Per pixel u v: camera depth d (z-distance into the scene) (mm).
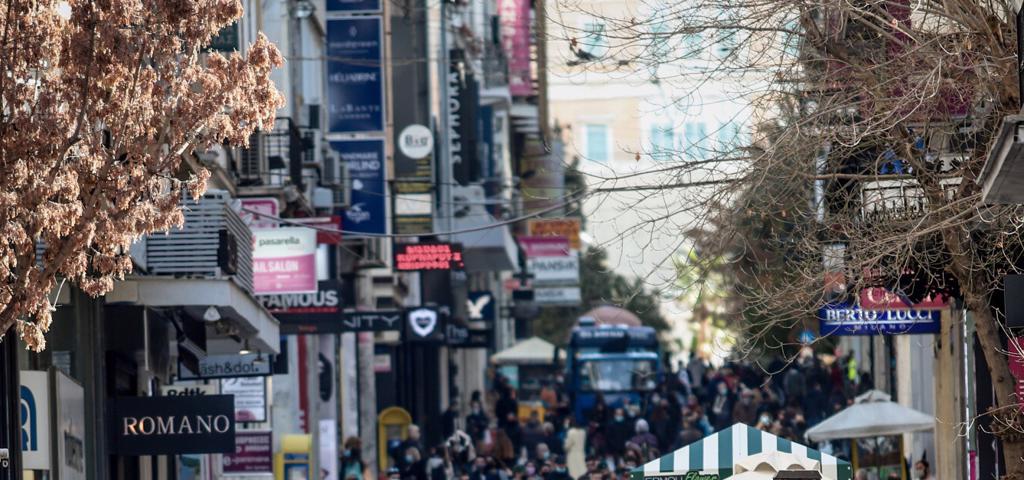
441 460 94375
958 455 62125
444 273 133375
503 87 164375
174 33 35438
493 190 152875
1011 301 36719
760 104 43750
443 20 133625
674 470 40594
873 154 45250
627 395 139375
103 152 35500
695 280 44719
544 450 98875
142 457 63969
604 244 44344
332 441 97312
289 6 91375
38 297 35094
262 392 75500
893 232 42812
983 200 34531
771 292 46281
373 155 97438
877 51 43344
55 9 35625
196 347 62156
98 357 54875
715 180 43781
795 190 44344
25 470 48031
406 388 133875
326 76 97500
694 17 43438
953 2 40906
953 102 43562
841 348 131250
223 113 36062
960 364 60312
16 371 46344
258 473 75312
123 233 35625
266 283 70500
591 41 44344
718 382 113750
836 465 40156
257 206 75312
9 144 34656
